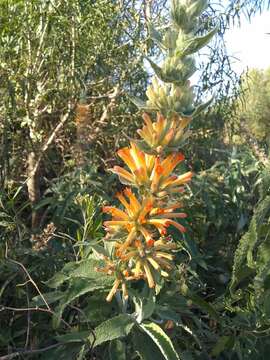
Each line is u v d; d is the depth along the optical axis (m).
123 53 4.05
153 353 1.75
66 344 1.93
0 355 2.26
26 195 3.73
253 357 2.26
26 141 3.68
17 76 3.77
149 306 1.77
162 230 1.46
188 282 2.43
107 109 3.97
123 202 1.51
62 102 3.91
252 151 4.32
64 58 3.78
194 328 2.46
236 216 3.35
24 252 2.43
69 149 3.75
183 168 2.58
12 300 2.48
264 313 2.13
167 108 1.54
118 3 3.99
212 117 4.95
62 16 3.58
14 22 3.63
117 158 3.91
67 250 2.56
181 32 1.56
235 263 2.16
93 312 1.95
